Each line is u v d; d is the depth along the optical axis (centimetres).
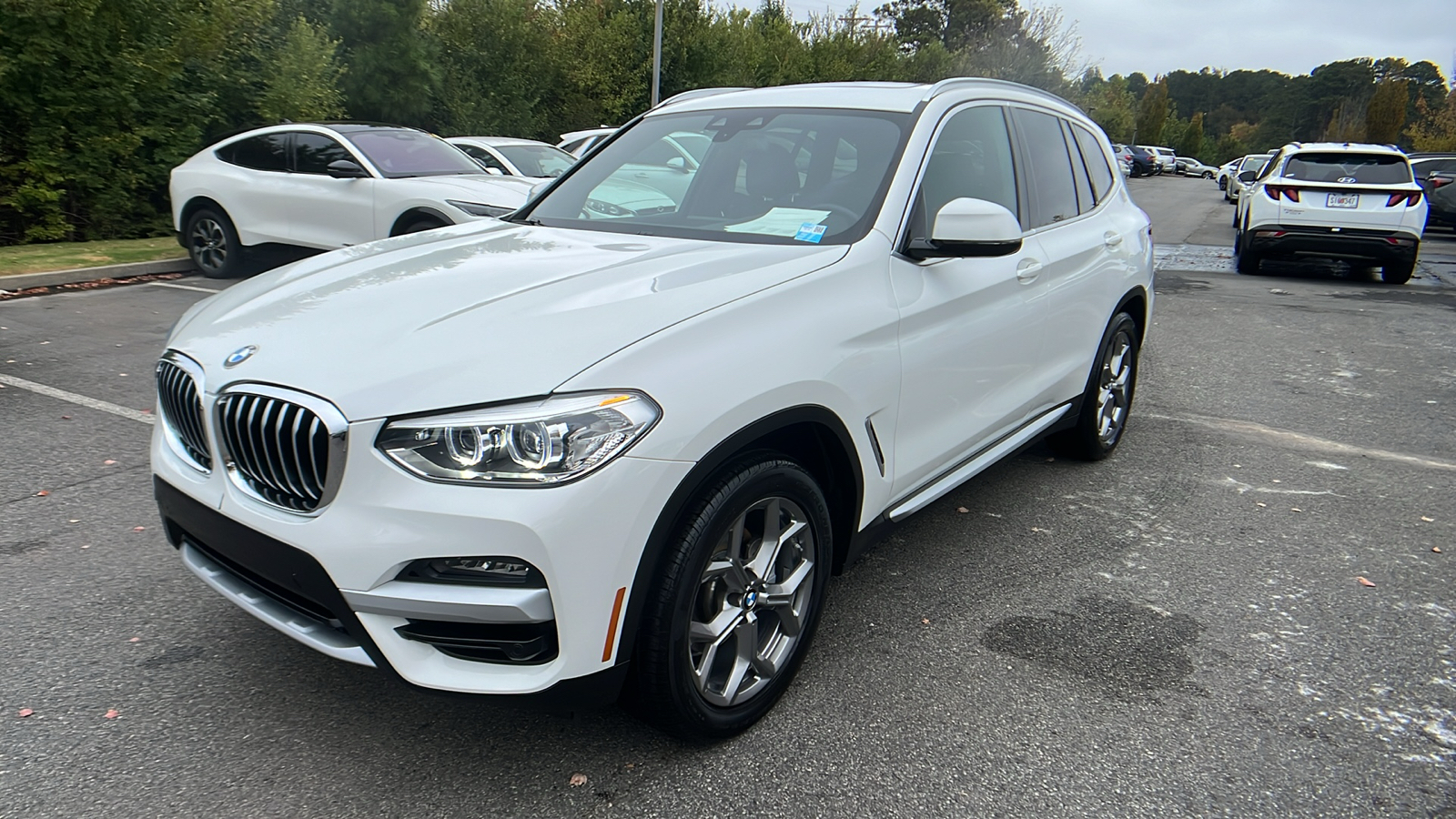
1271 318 926
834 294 271
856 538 292
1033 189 397
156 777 235
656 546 217
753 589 253
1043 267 380
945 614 332
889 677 292
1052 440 496
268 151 933
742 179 342
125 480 425
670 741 256
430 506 201
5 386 562
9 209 1185
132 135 1241
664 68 2714
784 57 3472
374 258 299
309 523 211
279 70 1442
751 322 244
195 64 1338
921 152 328
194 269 1027
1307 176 1193
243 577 237
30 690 269
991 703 279
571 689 214
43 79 1153
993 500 444
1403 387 667
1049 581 361
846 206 312
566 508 201
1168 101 10306
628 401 210
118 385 571
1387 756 259
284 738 252
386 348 220
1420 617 338
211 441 231
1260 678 296
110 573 340
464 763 245
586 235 325
